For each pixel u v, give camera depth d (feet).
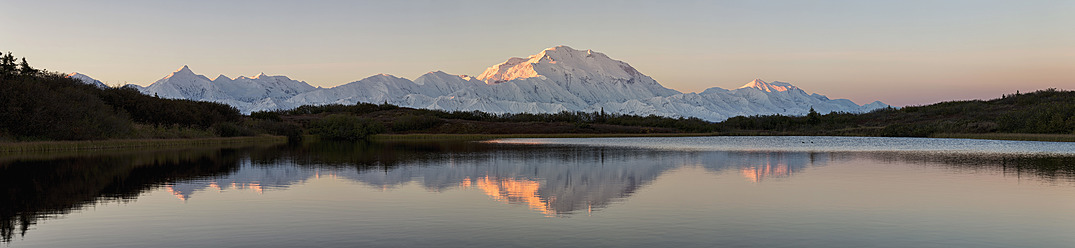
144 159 168.35
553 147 268.62
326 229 65.46
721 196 90.43
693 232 64.13
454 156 192.85
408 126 548.31
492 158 183.01
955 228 66.13
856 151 226.17
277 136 377.09
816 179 115.55
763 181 112.16
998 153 207.92
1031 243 59.52
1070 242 59.82
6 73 289.33
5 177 116.16
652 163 160.56
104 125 255.09
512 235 62.75
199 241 60.13
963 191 95.91
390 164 155.94
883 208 78.84
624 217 72.59
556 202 84.69
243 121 417.90
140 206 80.28
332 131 399.65
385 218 71.87
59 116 230.07
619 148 257.14
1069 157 181.98
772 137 460.14
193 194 92.12
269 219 71.10
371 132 425.28
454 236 62.23
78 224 68.13
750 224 68.23
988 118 579.89
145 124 312.29
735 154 204.95
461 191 97.14
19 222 69.05
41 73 308.81
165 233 63.62
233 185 104.32
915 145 288.71
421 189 99.76
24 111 221.25
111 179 113.50
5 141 210.79
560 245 58.59
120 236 62.28
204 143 293.23
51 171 129.08
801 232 64.13
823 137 464.24
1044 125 403.54
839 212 75.87
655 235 62.69
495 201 85.56
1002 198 87.71
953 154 202.49
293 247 57.72
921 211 76.48
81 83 317.01
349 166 147.74
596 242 59.72
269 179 114.93
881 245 58.65
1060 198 87.61
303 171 132.67
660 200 86.48
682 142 340.80
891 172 130.21
